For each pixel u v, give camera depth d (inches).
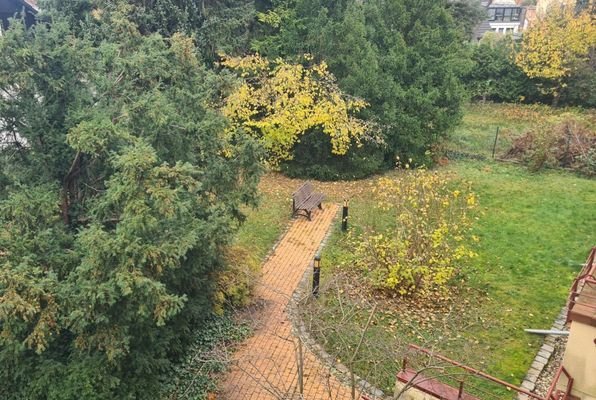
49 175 344.2
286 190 689.6
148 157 288.5
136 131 358.6
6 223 298.5
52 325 269.1
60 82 335.3
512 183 708.0
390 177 726.5
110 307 284.4
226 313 421.7
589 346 272.2
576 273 493.0
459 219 533.3
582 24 999.6
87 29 619.5
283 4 768.3
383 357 336.2
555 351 390.0
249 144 419.5
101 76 372.5
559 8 1049.5
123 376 317.4
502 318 428.1
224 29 727.7
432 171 743.7
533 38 1040.8
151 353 327.9
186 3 725.3
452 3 1215.6
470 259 518.3
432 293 462.6
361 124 682.8
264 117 685.3
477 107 1119.0
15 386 298.5
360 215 610.9
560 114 1000.9
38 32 334.3
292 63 705.6
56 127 346.6
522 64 1064.2
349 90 692.7
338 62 705.6
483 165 778.2
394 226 575.8
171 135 366.6
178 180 303.3
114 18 509.4
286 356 383.2
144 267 292.5
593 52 1063.0
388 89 703.1
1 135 348.2
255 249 534.6
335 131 649.6
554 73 1026.7
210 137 399.5
